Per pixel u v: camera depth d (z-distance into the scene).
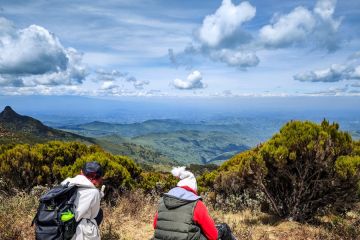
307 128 9.20
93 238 4.59
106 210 9.70
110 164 12.24
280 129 9.84
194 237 4.24
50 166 13.77
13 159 12.77
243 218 9.86
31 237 7.12
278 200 9.57
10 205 9.11
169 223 4.30
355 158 8.18
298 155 8.96
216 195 13.05
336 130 9.03
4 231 7.07
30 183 12.84
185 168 4.70
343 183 8.20
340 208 9.66
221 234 5.04
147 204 11.12
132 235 7.71
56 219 4.30
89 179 4.76
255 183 9.32
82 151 15.11
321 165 8.55
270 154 8.94
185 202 4.32
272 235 7.89
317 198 9.04
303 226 8.46
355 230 7.95
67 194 4.46
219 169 18.36
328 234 7.87
